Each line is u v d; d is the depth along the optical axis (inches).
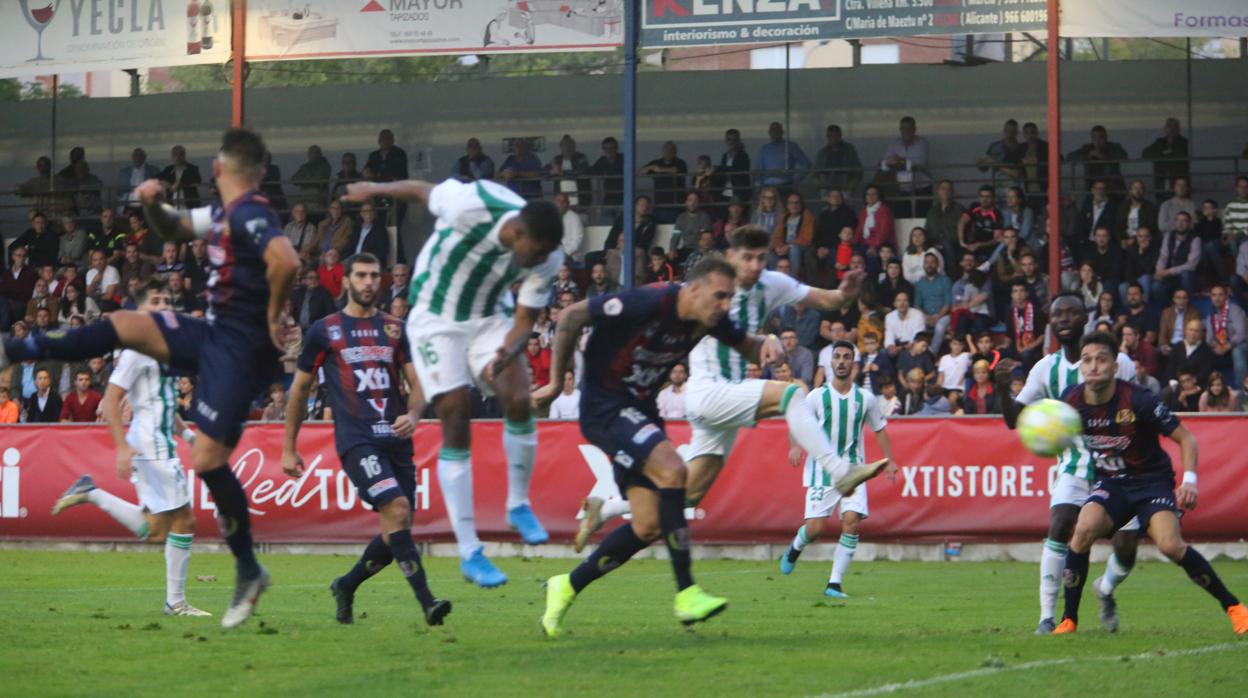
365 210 1859.0
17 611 780.6
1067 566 671.8
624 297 572.4
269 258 533.3
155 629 665.0
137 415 780.0
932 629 699.4
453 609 809.5
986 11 1454.2
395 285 1722.4
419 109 2210.9
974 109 2070.6
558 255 572.4
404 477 689.0
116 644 597.9
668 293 569.6
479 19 1577.3
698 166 1931.6
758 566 1242.0
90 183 2139.5
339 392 677.9
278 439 1390.3
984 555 1277.1
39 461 1446.9
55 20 1657.2
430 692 463.2
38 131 2304.4
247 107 2251.5
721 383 640.4
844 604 870.4
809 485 1012.5
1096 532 655.8
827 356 1489.9
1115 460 658.8
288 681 488.4
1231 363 1478.8
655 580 1073.5
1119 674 515.5
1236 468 1227.9
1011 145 1866.4
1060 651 584.1
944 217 1722.4
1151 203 1689.2
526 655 552.4
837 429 1005.8
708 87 2142.0
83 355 549.3
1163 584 1025.5
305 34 1610.5
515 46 1569.9
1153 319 1525.6
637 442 575.8
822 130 2113.7
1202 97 2012.8
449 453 595.8
